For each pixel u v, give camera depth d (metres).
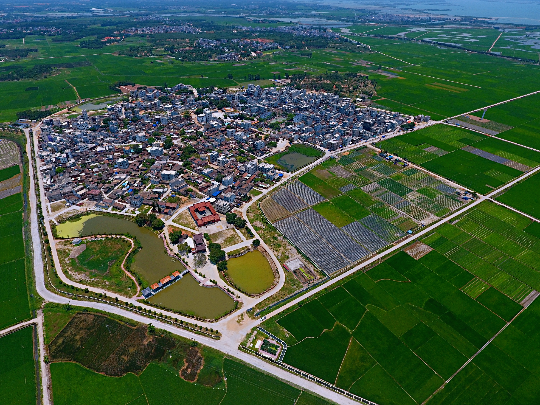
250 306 175.50
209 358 151.50
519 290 187.50
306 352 155.00
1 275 190.38
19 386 141.50
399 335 163.12
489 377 147.12
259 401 137.50
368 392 141.38
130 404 136.38
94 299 177.88
